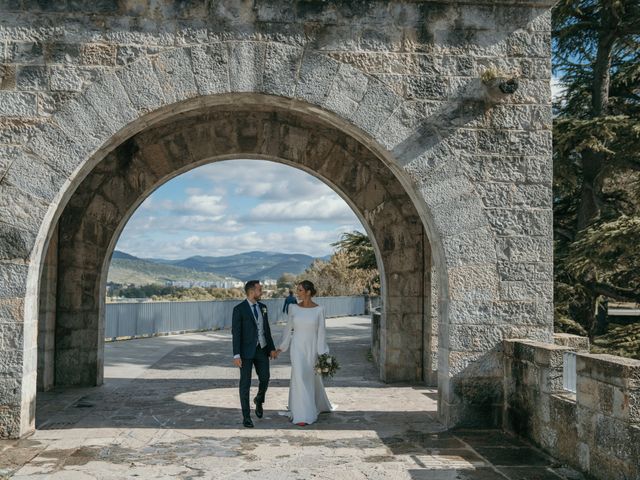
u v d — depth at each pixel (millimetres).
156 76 6727
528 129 7145
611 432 4812
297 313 7480
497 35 7156
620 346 12344
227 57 6797
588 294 13852
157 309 19516
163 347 16094
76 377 9680
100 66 6680
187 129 10016
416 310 10484
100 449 6121
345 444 6363
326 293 37688
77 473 5379
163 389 9516
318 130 10320
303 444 6363
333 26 6961
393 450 6137
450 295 6969
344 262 38625
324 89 6930
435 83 7066
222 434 6758
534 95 7172
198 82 6762
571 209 15297
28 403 6594
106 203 9852
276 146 10211
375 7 7027
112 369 11766
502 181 7090
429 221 7172
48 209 6559
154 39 6746
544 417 6004
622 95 14875
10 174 6531
